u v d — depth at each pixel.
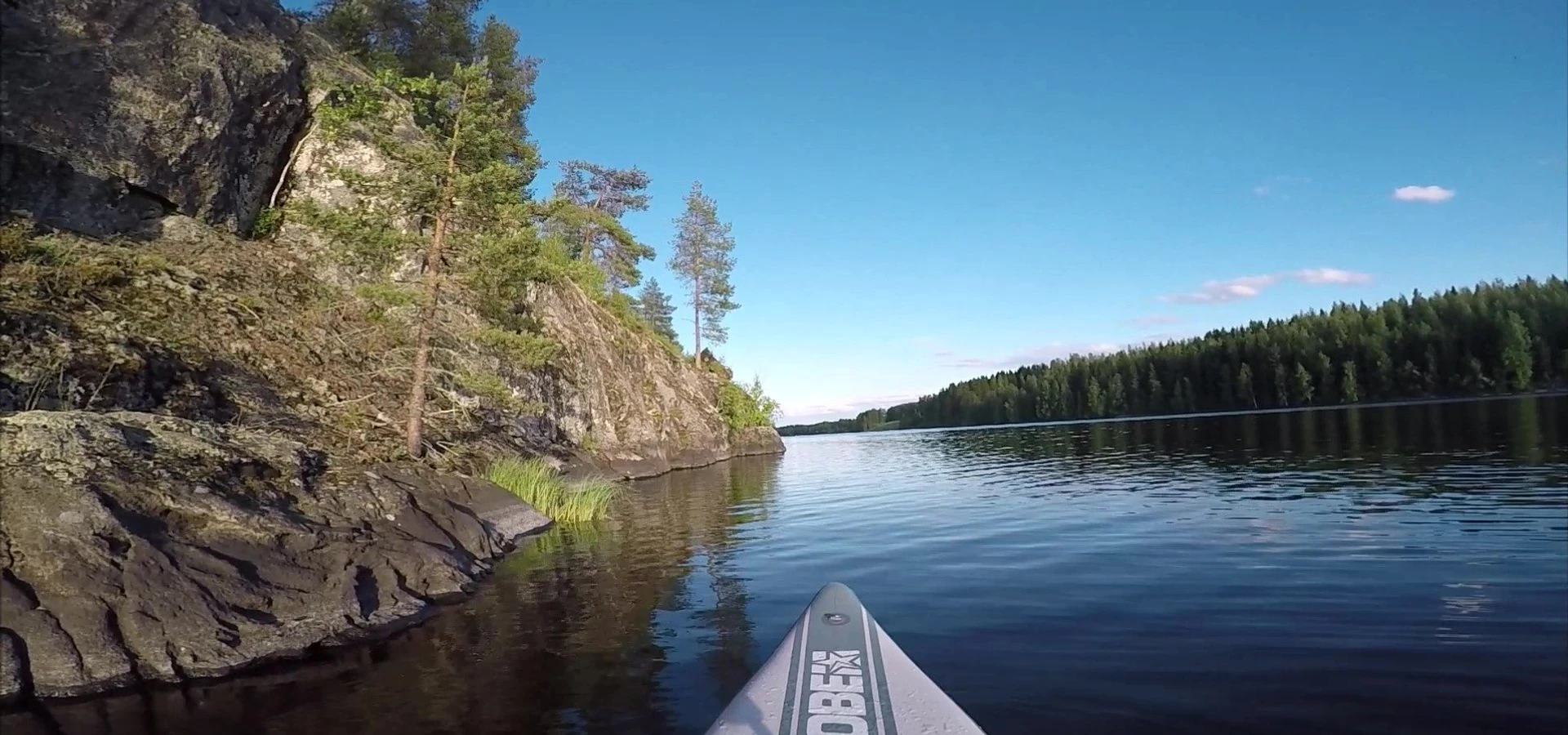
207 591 6.84
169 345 11.92
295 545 8.05
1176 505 14.77
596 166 47.31
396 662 6.49
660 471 32.78
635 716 5.18
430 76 14.06
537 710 5.34
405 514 9.98
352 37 29.50
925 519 14.90
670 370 41.06
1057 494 17.94
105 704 5.54
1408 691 5.14
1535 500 12.40
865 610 6.02
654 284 67.81
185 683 6.00
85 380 9.89
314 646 6.96
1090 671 5.76
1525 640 6.00
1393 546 9.62
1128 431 52.81
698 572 10.22
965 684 5.57
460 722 5.14
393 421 14.68
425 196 13.83
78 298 11.51
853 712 4.47
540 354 15.05
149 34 16.22
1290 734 4.57
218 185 17.09
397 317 14.77
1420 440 26.25
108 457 7.38
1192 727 4.72
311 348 15.26
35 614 5.91
